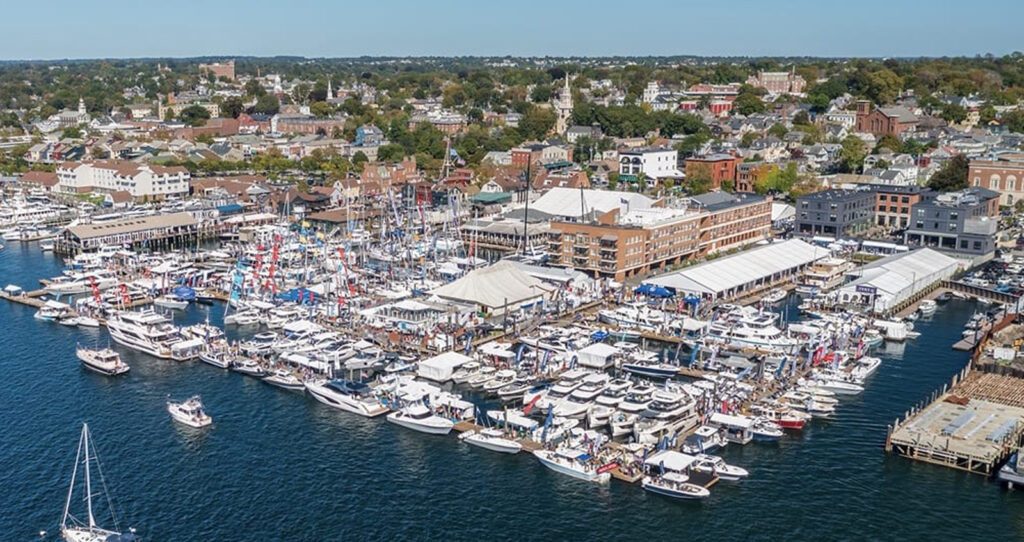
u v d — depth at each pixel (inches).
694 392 5418.3
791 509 4222.4
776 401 5349.4
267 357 6215.6
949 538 3981.3
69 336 6850.4
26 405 5418.3
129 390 5698.8
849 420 5216.5
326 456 4771.2
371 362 6053.2
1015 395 5462.6
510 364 6097.4
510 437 4948.3
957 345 6525.6
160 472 4552.2
